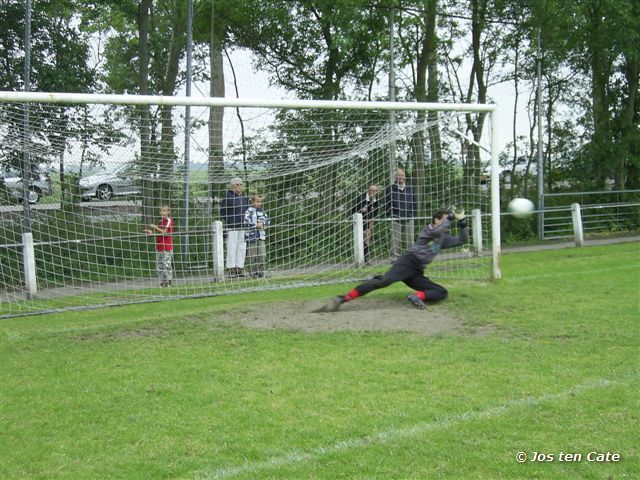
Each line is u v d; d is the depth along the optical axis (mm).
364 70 19484
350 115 13102
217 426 4926
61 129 11289
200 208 12938
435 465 4199
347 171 13242
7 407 5469
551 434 4609
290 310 8836
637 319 7766
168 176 12477
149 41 19766
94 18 18562
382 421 4922
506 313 8359
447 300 9266
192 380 6020
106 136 11906
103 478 4160
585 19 19906
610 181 22750
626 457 4238
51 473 4246
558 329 7449
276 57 19047
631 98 22328
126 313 9758
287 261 13156
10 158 11688
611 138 21859
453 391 5523
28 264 11359
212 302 10477
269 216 13055
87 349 7250
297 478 4070
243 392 5656
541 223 19203
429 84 20797
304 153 13023
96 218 12453
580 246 17375
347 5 16047
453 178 13742
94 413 5273
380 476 4066
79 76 16906
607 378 5727
